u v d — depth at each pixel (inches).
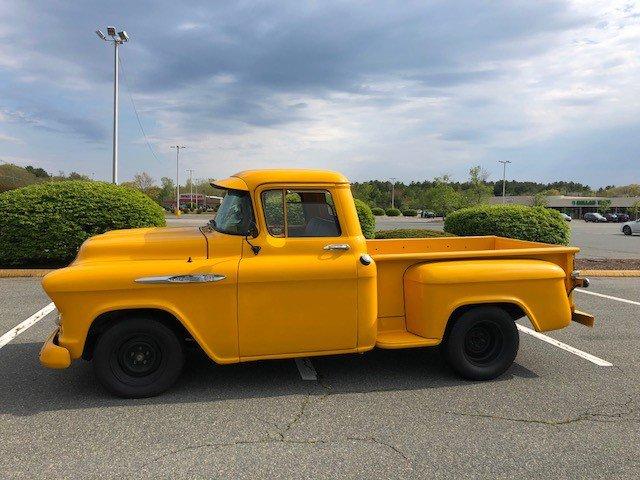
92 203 428.1
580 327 270.5
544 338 248.4
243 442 141.1
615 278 446.6
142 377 170.6
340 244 178.1
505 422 155.6
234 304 168.9
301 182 177.3
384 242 255.8
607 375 198.1
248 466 128.8
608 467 130.0
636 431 150.4
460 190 2955.2
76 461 130.4
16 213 414.3
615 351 228.8
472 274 184.5
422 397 174.2
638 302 339.0
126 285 160.6
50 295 157.8
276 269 170.6
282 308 172.4
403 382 187.9
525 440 144.0
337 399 171.6
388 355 218.8
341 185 181.2
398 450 137.6
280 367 201.9
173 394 173.8
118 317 168.1
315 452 136.0
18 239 416.2
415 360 212.8
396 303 193.9
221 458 132.6
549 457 134.9
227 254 172.2
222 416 157.4
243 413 159.6
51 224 416.5
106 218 428.5
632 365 210.1
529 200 3801.7
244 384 183.6
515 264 192.1
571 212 3818.9
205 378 189.0
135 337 167.6
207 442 140.9
